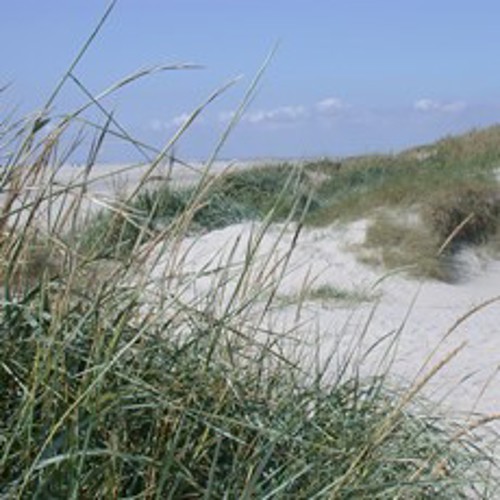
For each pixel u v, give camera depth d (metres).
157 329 3.26
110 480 2.69
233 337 3.56
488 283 16.66
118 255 3.18
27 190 2.97
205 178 3.19
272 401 3.45
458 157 26.83
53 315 2.91
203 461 3.06
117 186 3.62
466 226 17.81
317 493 3.00
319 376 3.73
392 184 19.48
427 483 3.30
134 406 2.86
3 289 3.01
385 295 14.67
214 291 3.47
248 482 2.93
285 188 3.37
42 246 3.15
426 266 16.12
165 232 3.16
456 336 11.54
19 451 2.63
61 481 2.60
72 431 2.61
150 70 2.90
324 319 11.96
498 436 4.46
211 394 3.19
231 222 16.36
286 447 3.28
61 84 2.94
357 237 16.98
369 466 3.26
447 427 4.39
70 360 2.95
